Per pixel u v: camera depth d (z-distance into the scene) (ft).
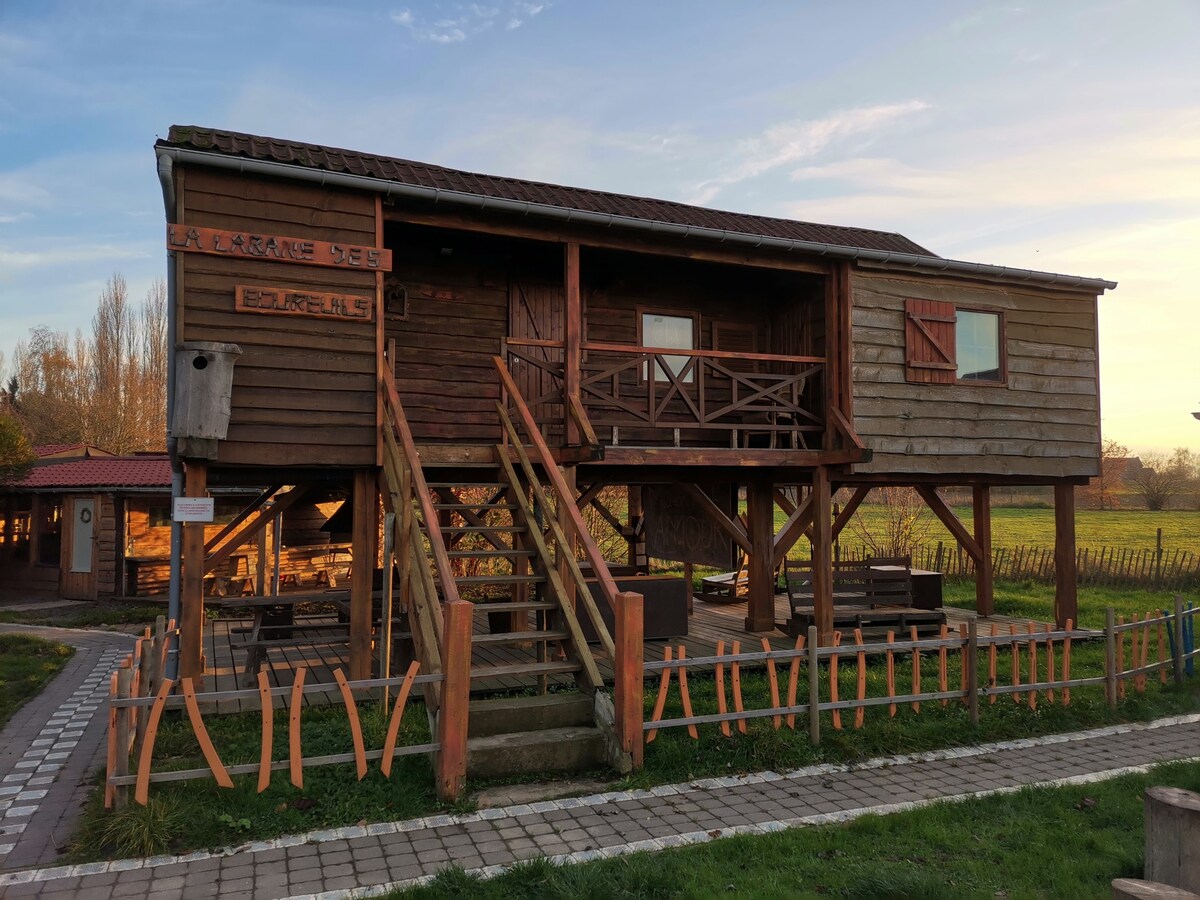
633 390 34.81
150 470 56.65
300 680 16.22
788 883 13.07
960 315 34.06
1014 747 21.31
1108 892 12.90
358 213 24.93
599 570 20.26
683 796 17.34
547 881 12.98
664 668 19.27
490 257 33.19
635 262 34.63
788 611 42.09
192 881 13.35
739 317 37.40
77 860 14.14
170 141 23.62
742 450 30.22
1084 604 47.21
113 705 15.19
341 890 13.03
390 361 28.17
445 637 17.37
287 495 26.30
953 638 22.88
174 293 22.97
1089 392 36.32
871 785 18.22
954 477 35.40
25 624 45.21
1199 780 18.07
